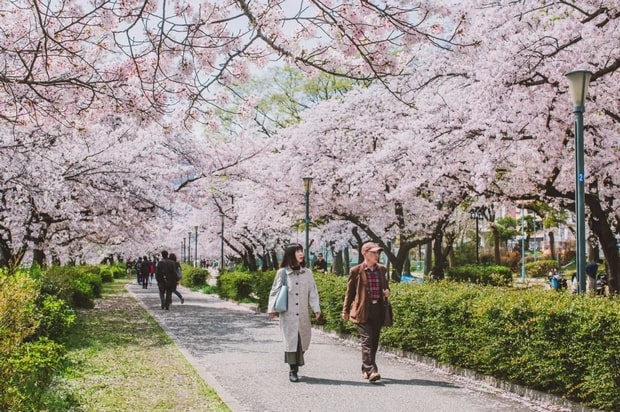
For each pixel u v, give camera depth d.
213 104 6.65
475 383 7.35
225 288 24.08
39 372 5.25
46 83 6.18
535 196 14.12
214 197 30.94
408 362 8.89
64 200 15.38
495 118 11.20
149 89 6.64
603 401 5.61
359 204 20.14
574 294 6.91
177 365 8.63
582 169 7.01
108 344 10.71
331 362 8.91
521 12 10.70
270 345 10.91
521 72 10.57
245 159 20.55
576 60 10.20
